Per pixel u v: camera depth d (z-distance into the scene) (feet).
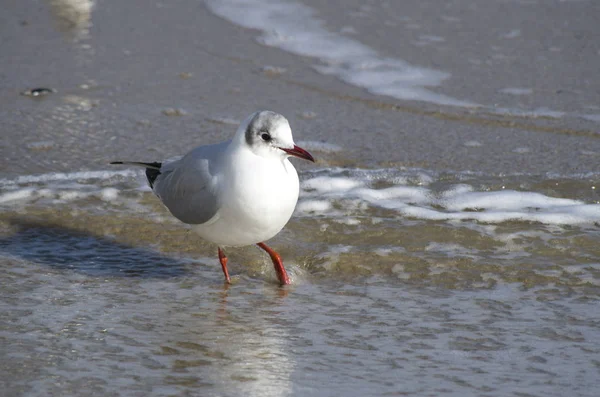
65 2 75.97
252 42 68.33
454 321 29.84
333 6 76.23
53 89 57.77
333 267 35.09
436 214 39.37
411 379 25.26
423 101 57.72
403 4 76.59
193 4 76.59
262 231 31.50
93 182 43.06
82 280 33.42
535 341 28.12
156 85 59.41
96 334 28.32
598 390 24.57
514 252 36.06
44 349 26.99
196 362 26.30
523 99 57.62
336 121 53.83
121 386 24.53
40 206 40.04
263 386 24.67
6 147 47.73
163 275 34.30
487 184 42.78
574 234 37.32
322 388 24.59
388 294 32.48
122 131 50.98
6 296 31.42
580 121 53.83
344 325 29.48
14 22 71.10
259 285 33.53
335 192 41.98
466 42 67.97
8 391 24.12
